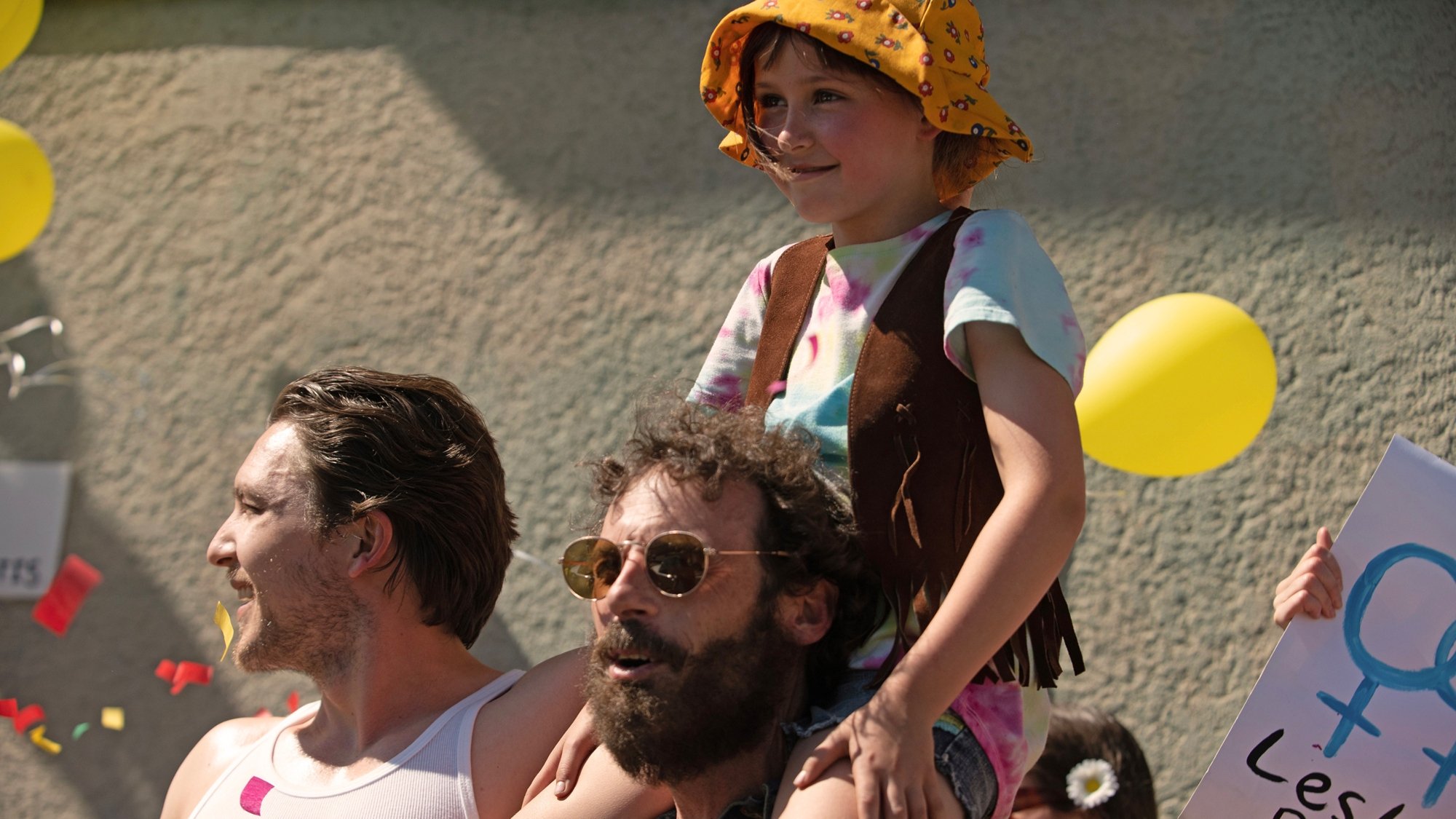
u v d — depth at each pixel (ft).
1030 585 10.79
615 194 28.50
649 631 11.34
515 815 13.69
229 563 15.53
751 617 11.51
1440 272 24.40
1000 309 11.45
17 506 30.58
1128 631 24.08
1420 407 23.86
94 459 30.66
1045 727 12.89
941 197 13.28
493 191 29.27
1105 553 24.47
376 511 14.94
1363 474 23.81
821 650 12.22
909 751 10.44
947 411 11.86
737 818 11.83
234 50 31.53
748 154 14.56
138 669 29.45
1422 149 24.95
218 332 30.45
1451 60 25.48
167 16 32.17
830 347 12.86
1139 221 25.38
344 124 30.50
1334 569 14.25
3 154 21.70
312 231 30.25
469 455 15.65
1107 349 16.57
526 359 28.27
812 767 10.69
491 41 29.99
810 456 12.04
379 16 30.78
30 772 29.35
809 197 12.88
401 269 29.48
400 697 15.24
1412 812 13.70
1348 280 24.52
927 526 11.82
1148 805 15.34
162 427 30.42
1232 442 16.26
